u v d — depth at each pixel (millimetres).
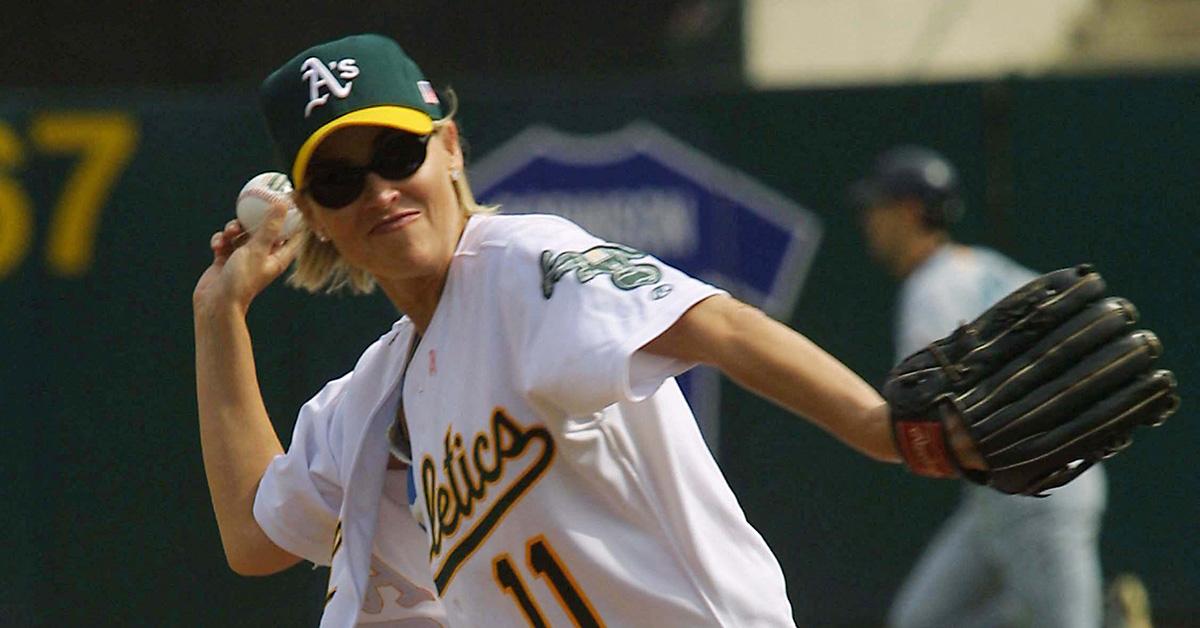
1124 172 28469
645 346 8812
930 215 23359
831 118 28438
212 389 11477
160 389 26984
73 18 35281
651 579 9344
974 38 40062
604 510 9359
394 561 10938
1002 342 8156
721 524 9586
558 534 9328
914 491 27906
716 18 38688
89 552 26812
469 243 9719
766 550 9797
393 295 10141
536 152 27969
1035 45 40406
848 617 27891
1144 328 28422
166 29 35688
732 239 28359
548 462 9258
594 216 28156
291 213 11320
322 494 11188
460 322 9586
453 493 9703
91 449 26844
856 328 28375
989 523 22359
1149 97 28484
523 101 27953
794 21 39375
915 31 39719
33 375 26719
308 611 27188
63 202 26797
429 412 9836
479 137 27828
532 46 37125
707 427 27766
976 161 28547
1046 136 28516
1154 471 28094
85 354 26844
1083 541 22094
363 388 10719
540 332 9000
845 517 27922
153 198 26984
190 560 27000
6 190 26672
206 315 11469
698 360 8789
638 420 9312
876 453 8438
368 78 9711
